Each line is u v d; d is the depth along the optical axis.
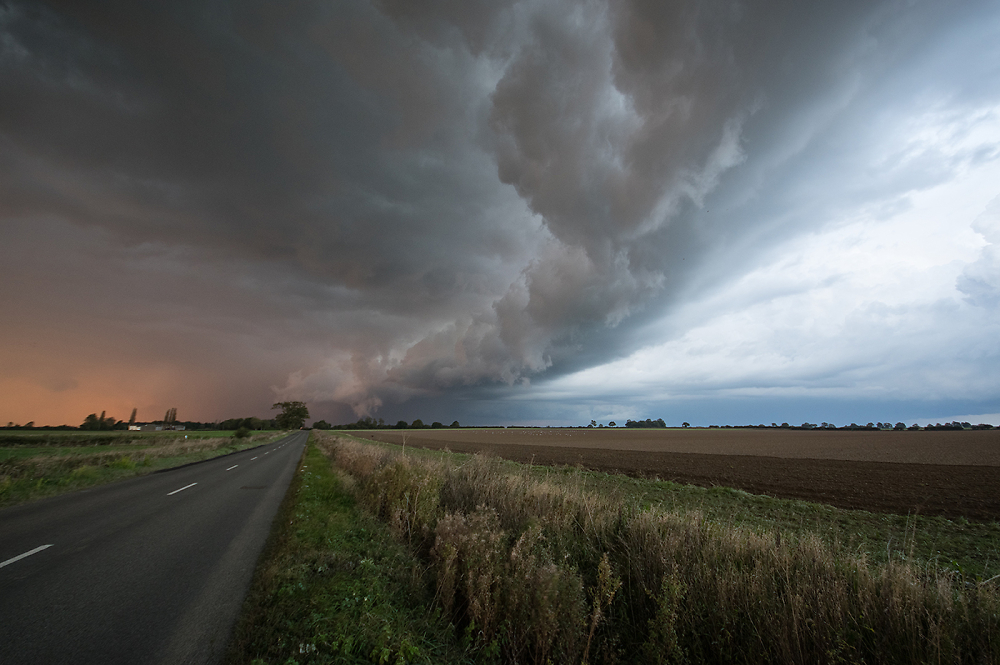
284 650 3.67
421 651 3.80
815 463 33.75
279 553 6.39
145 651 3.66
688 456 40.84
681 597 4.01
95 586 5.21
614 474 22.31
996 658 3.16
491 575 4.52
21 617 4.29
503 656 4.00
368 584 5.16
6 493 12.05
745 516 11.73
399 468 10.23
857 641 3.55
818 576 4.17
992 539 10.38
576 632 3.83
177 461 25.12
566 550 5.58
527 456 39.62
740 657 3.81
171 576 5.61
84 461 19.33
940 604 3.58
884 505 16.03
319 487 13.26
